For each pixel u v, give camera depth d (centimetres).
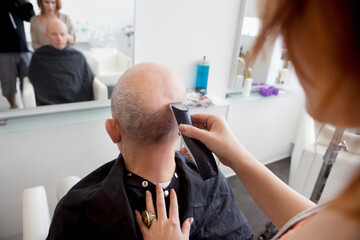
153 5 142
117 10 132
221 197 80
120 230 62
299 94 242
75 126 147
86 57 135
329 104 27
